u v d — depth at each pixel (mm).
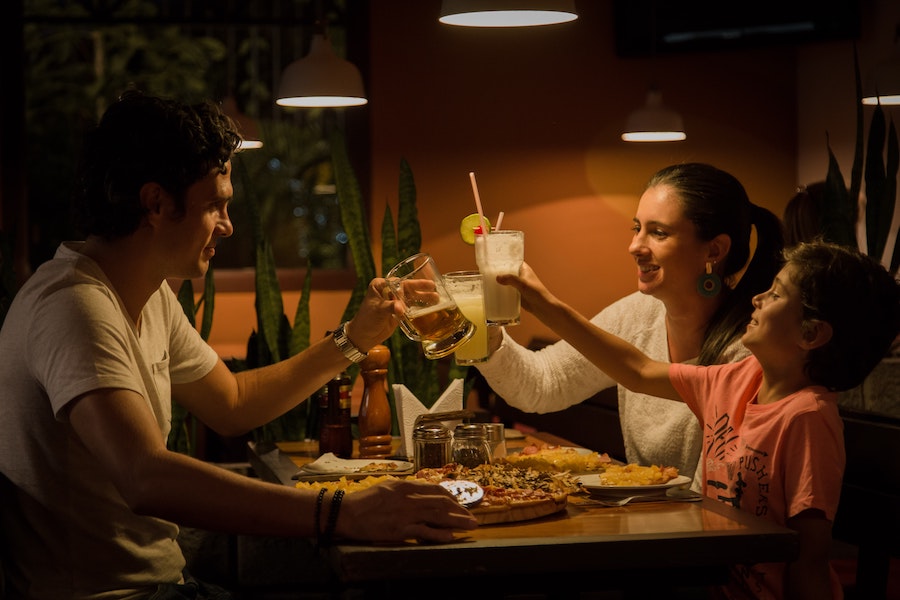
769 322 1827
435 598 1479
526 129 5629
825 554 1718
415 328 1935
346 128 5570
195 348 2037
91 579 1651
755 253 2340
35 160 6641
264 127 6891
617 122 5695
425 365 2633
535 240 5668
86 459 1630
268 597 2625
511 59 5594
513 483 1665
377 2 5488
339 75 4375
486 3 2475
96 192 1673
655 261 2295
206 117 1717
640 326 2496
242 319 5492
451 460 1885
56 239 6578
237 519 1429
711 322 2305
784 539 1479
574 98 5652
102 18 5461
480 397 4895
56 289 1588
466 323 1970
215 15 5582
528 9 2475
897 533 1936
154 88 6992
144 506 1434
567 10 2520
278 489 1453
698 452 2311
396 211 5551
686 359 2402
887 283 1817
